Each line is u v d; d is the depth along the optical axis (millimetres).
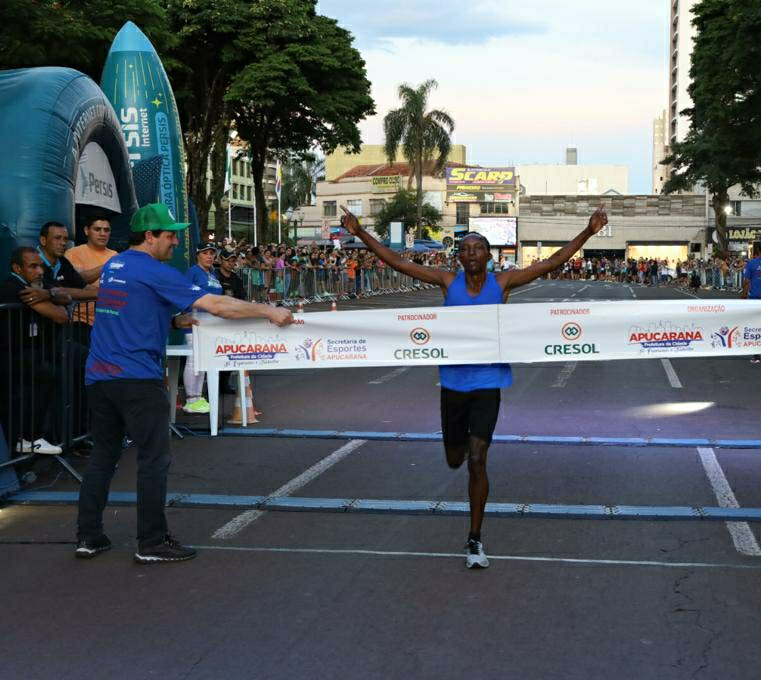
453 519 5750
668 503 6016
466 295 5258
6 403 6805
